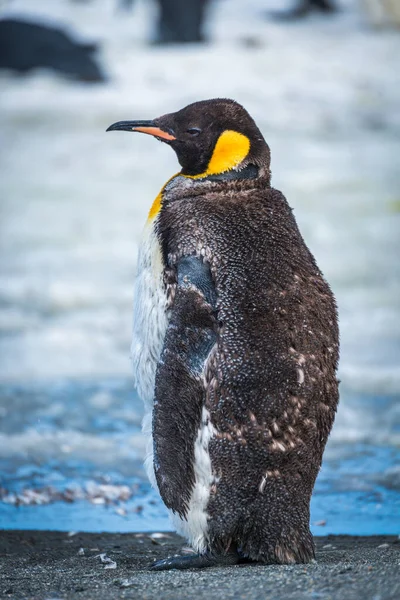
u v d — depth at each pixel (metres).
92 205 38.88
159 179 43.06
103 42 70.81
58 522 12.17
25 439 15.62
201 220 9.09
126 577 8.29
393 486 13.64
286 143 48.88
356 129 52.00
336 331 9.09
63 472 14.18
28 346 22.03
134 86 59.41
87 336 22.98
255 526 8.58
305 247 9.27
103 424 16.73
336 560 8.89
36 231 35.16
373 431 16.33
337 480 13.88
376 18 78.88
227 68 62.62
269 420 8.54
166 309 9.05
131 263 31.02
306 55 66.81
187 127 9.53
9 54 62.00
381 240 34.38
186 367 8.70
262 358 8.58
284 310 8.74
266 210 9.20
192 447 8.70
